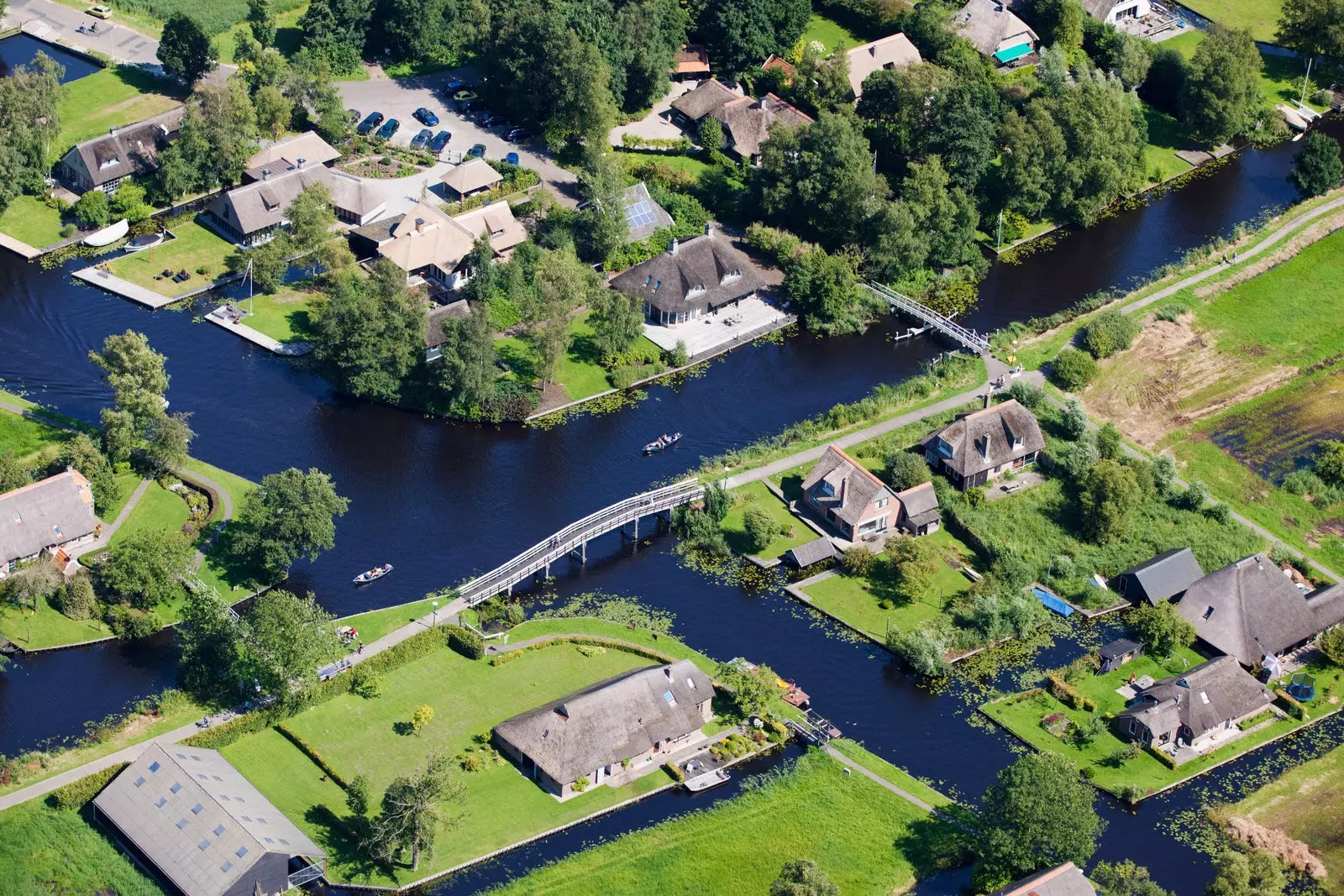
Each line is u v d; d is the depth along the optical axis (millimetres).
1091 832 154875
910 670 184000
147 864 153125
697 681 172625
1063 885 149625
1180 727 174750
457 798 158125
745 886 155000
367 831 156375
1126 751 172875
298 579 192000
